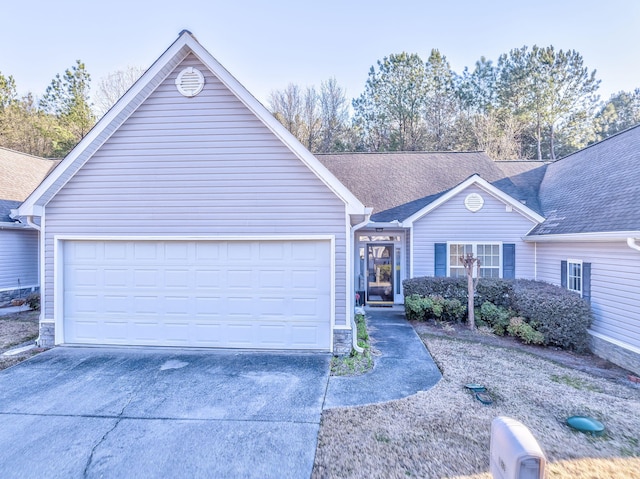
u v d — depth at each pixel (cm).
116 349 768
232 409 504
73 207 776
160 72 741
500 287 1015
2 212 1234
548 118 2900
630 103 3434
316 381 601
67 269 794
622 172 949
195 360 702
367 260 1322
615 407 520
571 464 381
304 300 761
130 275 785
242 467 379
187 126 758
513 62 2925
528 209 1124
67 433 446
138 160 766
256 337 769
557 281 1005
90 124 3030
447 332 936
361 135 3131
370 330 954
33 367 664
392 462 382
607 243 795
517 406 514
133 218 770
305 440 426
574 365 721
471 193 1155
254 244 766
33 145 2792
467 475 360
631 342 718
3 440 431
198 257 774
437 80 2978
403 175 1418
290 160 746
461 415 485
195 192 761
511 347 817
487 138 2886
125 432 448
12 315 1123
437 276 1135
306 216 746
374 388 574
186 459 394
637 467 377
